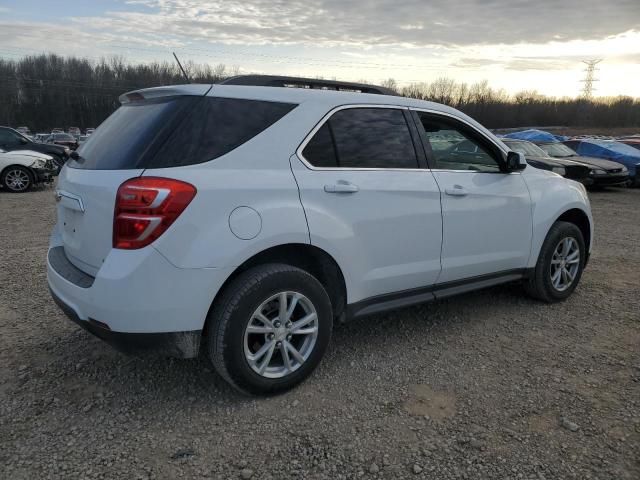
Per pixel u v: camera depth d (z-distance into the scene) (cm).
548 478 232
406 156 348
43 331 384
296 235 285
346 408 288
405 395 302
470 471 237
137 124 285
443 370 333
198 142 270
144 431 265
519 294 483
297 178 292
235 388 287
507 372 330
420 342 376
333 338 383
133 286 248
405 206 336
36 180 1273
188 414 281
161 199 248
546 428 269
